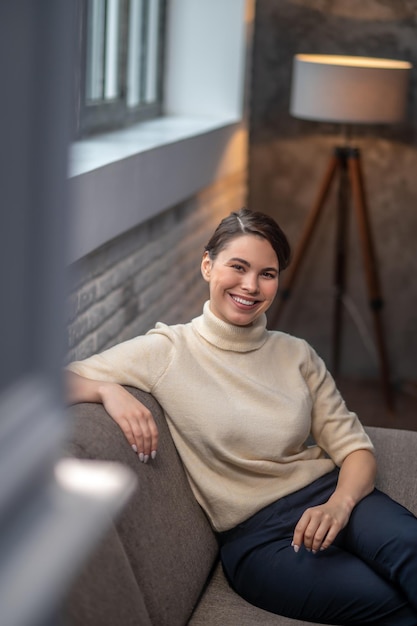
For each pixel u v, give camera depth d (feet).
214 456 6.57
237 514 6.53
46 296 2.10
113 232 9.19
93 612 4.80
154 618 5.60
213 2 14.88
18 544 2.01
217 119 14.87
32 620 1.90
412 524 6.25
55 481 2.21
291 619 6.16
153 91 14.75
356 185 15.08
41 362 2.11
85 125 11.17
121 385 6.45
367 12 15.60
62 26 2.03
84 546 2.09
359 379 16.70
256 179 16.56
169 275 12.67
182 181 11.97
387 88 14.21
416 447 7.85
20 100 2.00
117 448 5.73
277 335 7.15
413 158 15.89
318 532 6.09
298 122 16.21
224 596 6.45
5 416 2.02
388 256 16.22
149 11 14.14
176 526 6.12
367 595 5.99
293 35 15.90
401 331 16.43
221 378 6.65
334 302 16.58
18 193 2.02
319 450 7.14
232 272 6.64
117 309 10.40
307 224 15.44
